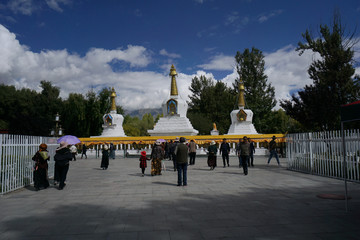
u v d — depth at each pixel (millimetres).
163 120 40062
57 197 8906
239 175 14062
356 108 6676
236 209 6969
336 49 23016
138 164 22672
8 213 6879
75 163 24578
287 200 7934
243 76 58094
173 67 42375
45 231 5426
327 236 4965
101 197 8766
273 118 58219
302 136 15172
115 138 35125
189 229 5430
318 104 22641
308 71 25109
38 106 59719
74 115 50438
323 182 11234
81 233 5273
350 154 11352
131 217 6348
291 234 5082
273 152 19281
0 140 9508
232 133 40625
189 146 20750
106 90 53750
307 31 24844
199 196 8688
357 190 9297
